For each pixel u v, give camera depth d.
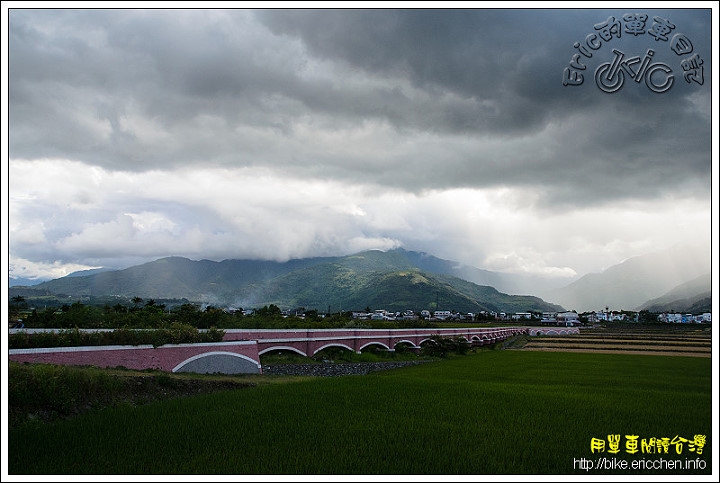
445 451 14.18
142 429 15.43
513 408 20.75
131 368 25.11
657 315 193.62
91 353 23.50
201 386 24.52
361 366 46.66
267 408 19.45
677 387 30.17
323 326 54.00
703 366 45.41
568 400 23.00
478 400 22.66
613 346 77.94
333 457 13.41
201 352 29.44
